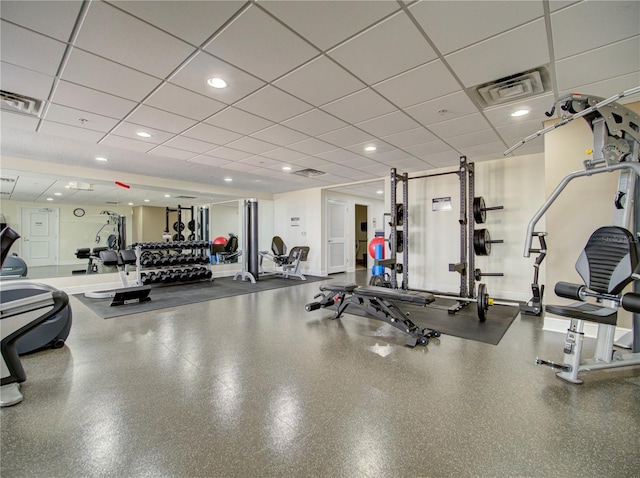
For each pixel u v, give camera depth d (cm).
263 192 906
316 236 826
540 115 327
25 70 234
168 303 487
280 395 204
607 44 206
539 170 489
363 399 199
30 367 248
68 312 300
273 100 290
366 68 236
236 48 209
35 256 618
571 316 213
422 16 179
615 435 163
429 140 412
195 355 274
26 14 173
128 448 153
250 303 492
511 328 353
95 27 186
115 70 236
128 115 322
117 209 712
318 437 162
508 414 182
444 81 257
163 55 217
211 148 446
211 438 161
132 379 228
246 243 750
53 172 531
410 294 318
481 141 417
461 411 185
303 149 454
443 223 588
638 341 254
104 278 618
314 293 582
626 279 212
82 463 143
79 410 187
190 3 166
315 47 209
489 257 531
